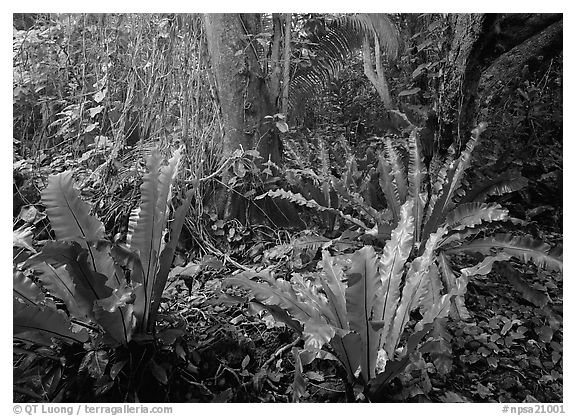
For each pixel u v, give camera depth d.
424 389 1.58
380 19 4.03
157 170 1.62
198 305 2.12
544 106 4.21
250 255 2.74
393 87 5.19
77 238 1.53
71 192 1.54
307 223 3.21
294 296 1.61
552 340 2.01
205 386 1.69
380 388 1.49
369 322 1.32
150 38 2.78
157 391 1.65
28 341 1.52
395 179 2.77
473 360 1.81
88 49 2.91
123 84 2.90
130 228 1.84
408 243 1.65
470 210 2.35
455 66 3.20
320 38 4.64
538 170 3.87
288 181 3.10
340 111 5.36
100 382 1.55
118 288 1.58
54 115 2.95
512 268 2.18
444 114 3.25
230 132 2.93
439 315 1.48
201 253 2.67
